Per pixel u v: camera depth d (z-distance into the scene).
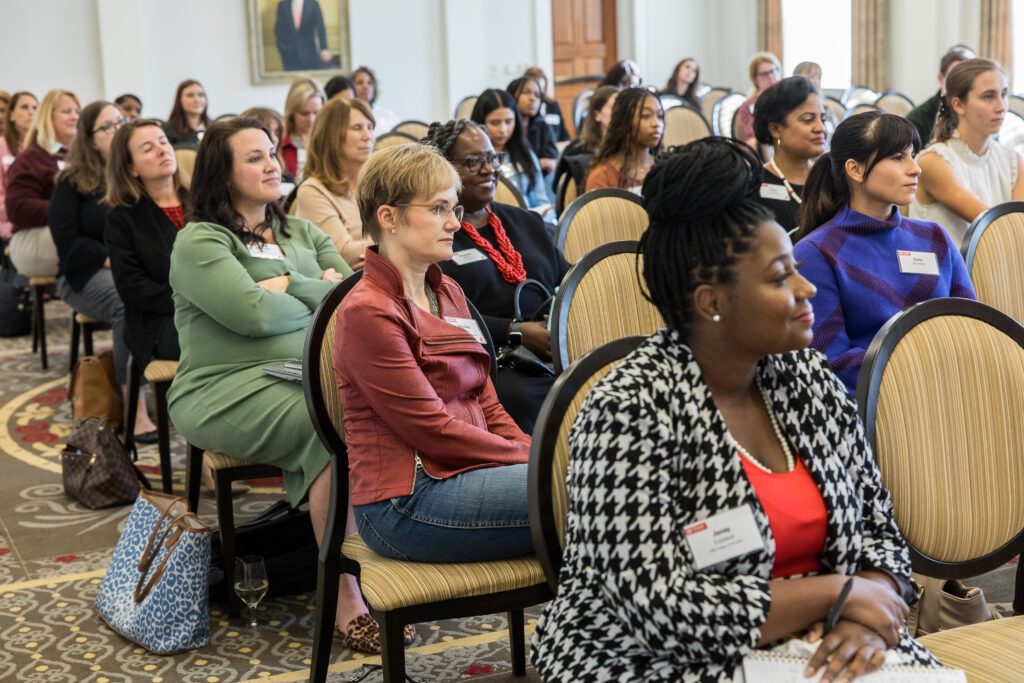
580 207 3.19
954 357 1.62
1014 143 5.25
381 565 1.91
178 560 2.48
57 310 7.37
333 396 2.04
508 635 2.57
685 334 1.30
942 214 3.57
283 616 2.68
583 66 12.43
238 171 2.84
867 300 2.41
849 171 2.45
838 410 1.39
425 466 1.93
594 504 1.22
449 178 2.06
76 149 4.64
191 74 10.30
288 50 10.55
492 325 2.76
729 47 13.02
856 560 1.35
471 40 11.20
